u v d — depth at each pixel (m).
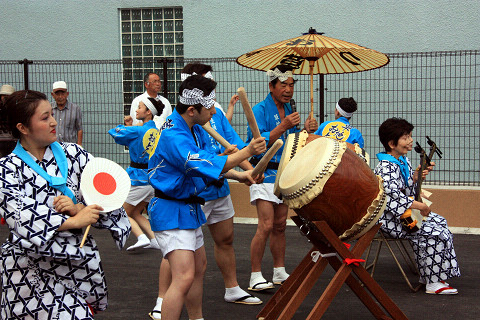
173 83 10.27
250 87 9.03
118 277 5.81
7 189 2.75
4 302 2.86
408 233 5.22
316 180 3.45
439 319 4.54
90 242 2.96
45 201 2.85
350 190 3.47
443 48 8.98
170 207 3.63
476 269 6.03
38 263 2.83
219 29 9.93
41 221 2.75
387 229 5.27
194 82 3.58
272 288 5.34
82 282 2.91
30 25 10.71
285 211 5.34
